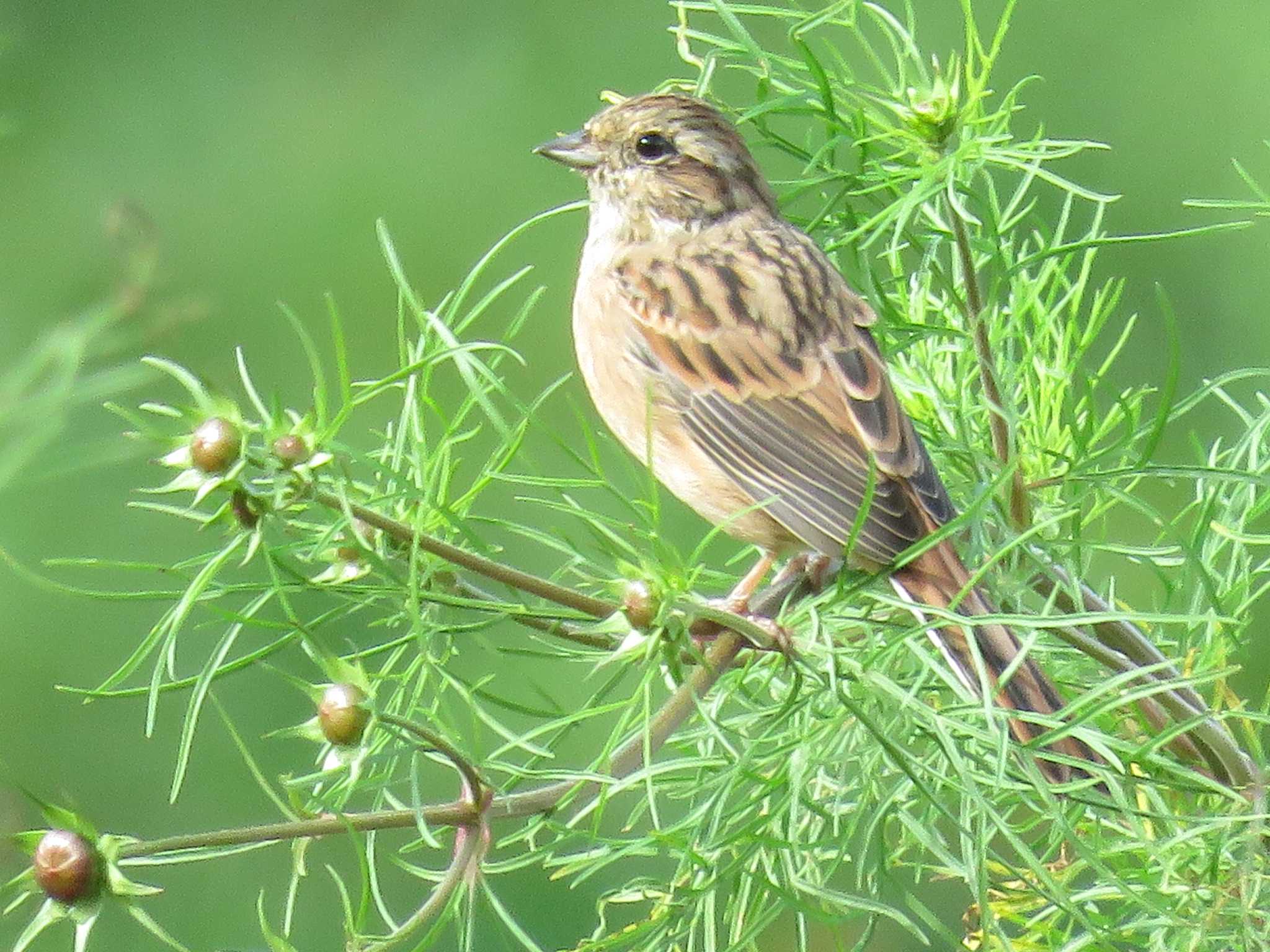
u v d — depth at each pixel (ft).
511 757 40.45
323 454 20.07
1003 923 27.84
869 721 22.00
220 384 19.77
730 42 25.90
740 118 25.64
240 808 44.91
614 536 20.75
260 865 43.16
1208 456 29.96
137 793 45.47
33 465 19.11
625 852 23.21
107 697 19.97
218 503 22.07
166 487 19.71
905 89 25.61
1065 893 22.79
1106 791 24.45
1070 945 24.06
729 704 29.35
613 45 61.05
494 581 21.24
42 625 47.50
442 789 41.45
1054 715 21.80
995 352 26.76
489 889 19.84
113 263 19.97
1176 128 56.24
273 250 57.57
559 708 21.50
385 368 56.03
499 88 60.34
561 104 60.29
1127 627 25.49
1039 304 27.04
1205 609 26.37
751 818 24.70
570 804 20.71
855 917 23.95
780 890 22.68
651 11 61.11
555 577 23.21
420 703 25.59
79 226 57.67
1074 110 57.00
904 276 27.99
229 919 42.60
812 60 25.11
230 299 57.16
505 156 59.26
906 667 27.40
